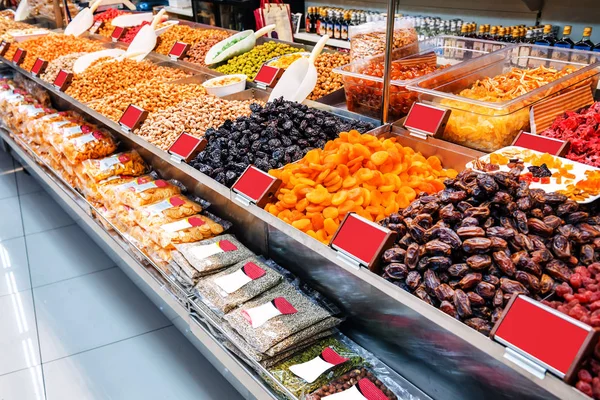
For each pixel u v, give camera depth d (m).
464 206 1.49
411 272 1.40
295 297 1.93
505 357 1.14
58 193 3.39
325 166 1.85
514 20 3.86
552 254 1.35
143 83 3.16
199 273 2.08
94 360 2.59
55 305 2.99
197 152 2.28
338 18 4.55
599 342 1.05
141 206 2.56
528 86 2.18
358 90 2.51
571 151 1.87
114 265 3.34
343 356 1.73
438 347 1.61
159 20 4.32
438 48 2.87
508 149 1.91
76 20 4.80
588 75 2.18
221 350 1.88
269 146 2.16
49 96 4.13
